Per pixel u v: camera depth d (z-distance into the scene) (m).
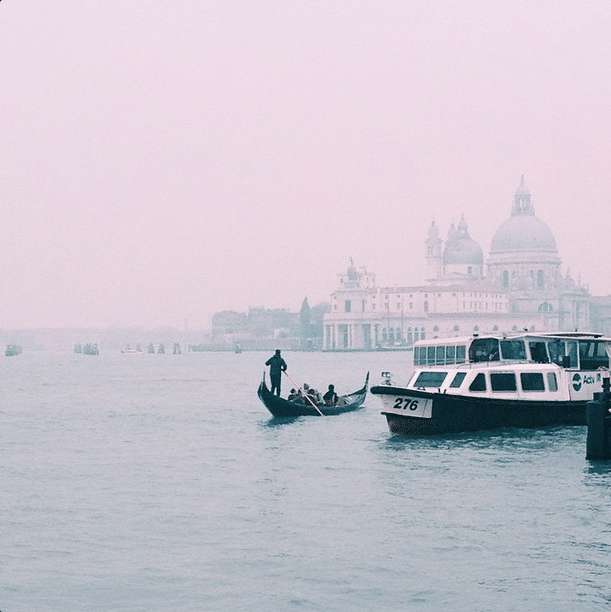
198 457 46.22
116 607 22.91
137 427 62.03
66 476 40.75
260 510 32.72
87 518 31.75
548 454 43.47
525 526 29.69
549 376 51.88
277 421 63.53
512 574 24.89
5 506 33.88
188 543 28.33
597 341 55.28
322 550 27.36
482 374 50.56
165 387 120.56
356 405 70.56
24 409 80.50
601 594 23.28
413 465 41.31
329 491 36.00
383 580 24.61
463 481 37.28
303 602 23.11
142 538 28.94
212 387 119.50
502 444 46.50
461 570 25.31
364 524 30.36
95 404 86.19
